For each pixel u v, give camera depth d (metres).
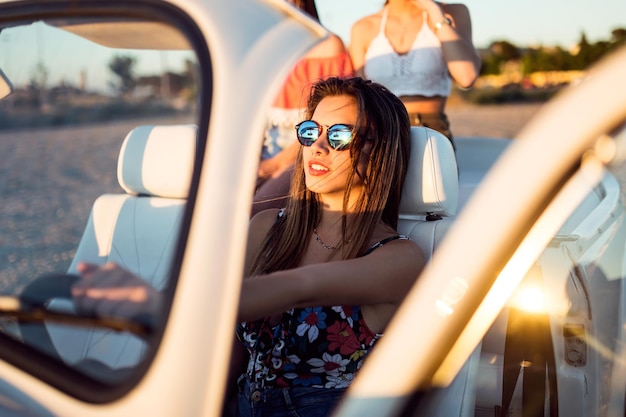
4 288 1.51
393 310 1.95
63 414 1.35
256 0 1.50
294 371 1.95
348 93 2.06
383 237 2.05
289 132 3.28
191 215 1.31
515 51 25.22
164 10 1.43
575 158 0.98
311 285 1.74
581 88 1.00
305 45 1.41
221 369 1.27
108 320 1.38
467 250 1.04
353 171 2.01
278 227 2.19
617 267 1.98
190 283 1.28
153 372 1.29
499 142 4.14
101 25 1.53
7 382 1.40
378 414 1.09
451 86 3.57
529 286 1.69
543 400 1.72
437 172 2.18
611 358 1.77
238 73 1.35
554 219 1.03
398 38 3.43
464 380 1.55
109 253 1.82
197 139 1.35
